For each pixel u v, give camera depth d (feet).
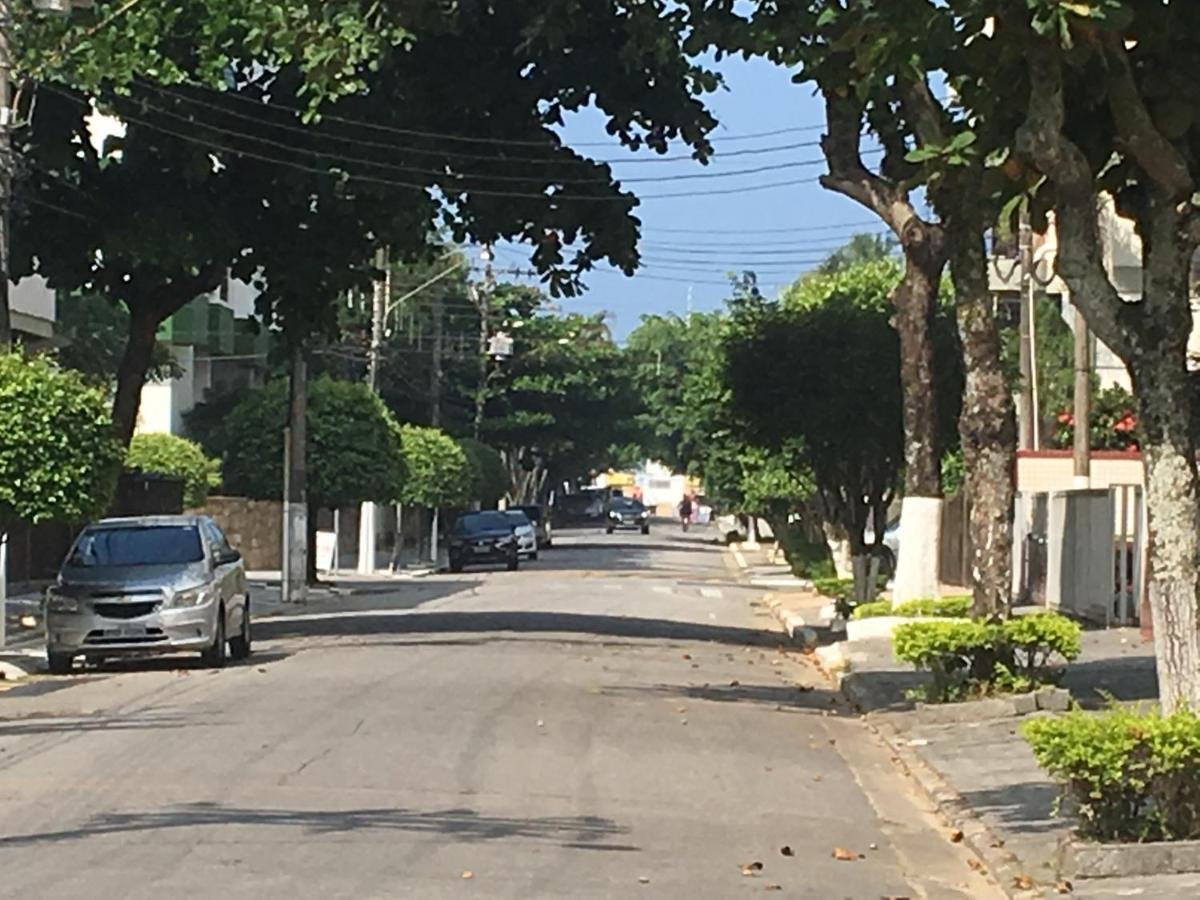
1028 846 37.09
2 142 77.87
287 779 43.32
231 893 30.76
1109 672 68.85
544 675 68.69
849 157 81.56
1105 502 92.68
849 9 35.83
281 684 65.21
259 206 93.56
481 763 46.29
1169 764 33.78
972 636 58.70
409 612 113.19
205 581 73.10
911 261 82.99
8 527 81.51
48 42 77.56
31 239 91.66
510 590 144.36
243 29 79.15
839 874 35.04
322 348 200.64
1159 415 35.45
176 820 37.83
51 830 36.78
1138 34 33.88
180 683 66.85
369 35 70.64
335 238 94.48
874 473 108.68
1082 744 34.14
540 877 33.01
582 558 224.74
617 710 58.49
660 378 294.46
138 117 86.79
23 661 75.92
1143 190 36.06
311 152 89.35
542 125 93.50
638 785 44.32
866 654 78.59
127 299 96.63
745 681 72.69
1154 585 35.81
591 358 284.20
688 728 55.36
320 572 176.14
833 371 104.63
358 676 67.77
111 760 46.55
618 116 91.71
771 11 54.60
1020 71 34.60
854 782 47.32
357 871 32.86
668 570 194.70
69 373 77.46
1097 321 35.47
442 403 265.75
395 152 90.17
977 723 56.54
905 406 85.81
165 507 136.46
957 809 42.34
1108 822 34.42
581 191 93.86
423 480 194.29
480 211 94.58
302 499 129.29
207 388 213.46
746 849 37.04
